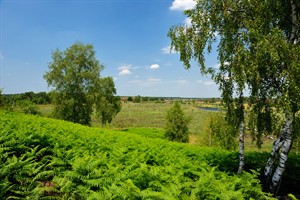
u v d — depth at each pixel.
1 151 10.47
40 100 93.56
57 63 50.88
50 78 49.81
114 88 67.00
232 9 12.41
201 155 18.61
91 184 8.78
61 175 9.46
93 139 18.16
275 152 14.15
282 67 11.89
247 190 10.29
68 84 50.09
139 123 94.50
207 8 13.00
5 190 7.66
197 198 8.41
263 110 14.22
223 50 12.98
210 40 13.09
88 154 13.14
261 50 11.43
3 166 9.20
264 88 12.93
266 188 14.12
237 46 12.18
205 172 11.65
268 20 12.45
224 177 11.18
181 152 19.70
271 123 14.30
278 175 13.36
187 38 13.29
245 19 12.08
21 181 8.50
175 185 8.76
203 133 44.97
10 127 17.56
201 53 13.14
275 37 11.40
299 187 15.41
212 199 8.66
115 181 8.95
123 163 12.59
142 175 9.88
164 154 16.83
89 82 52.06
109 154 14.48
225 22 12.67
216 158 17.36
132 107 166.75
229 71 13.03
